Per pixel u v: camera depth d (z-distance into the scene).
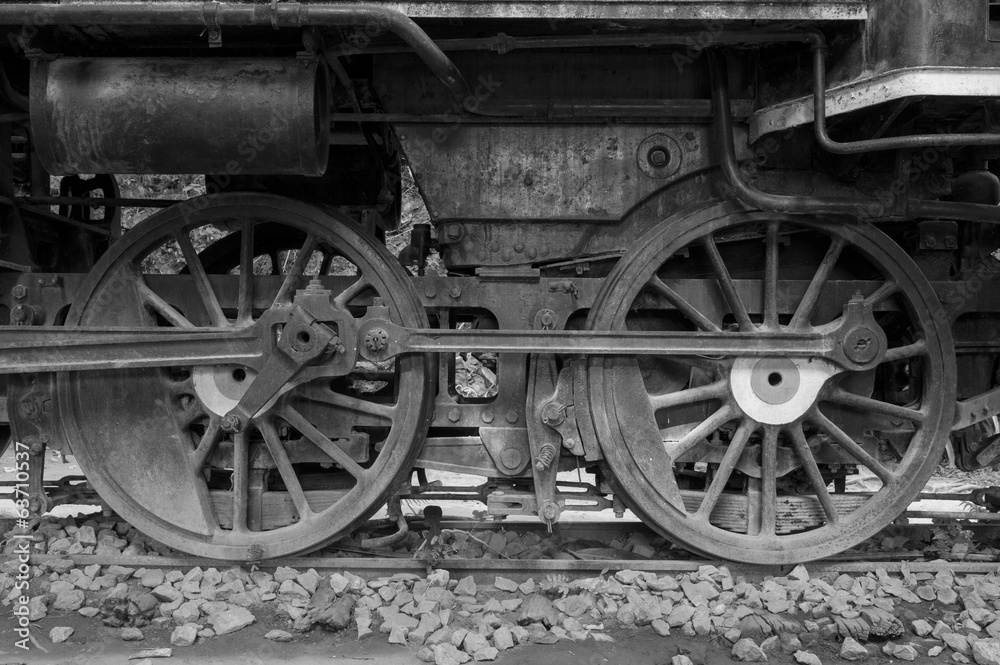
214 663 3.17
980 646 3.31
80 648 3.27
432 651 3.24
